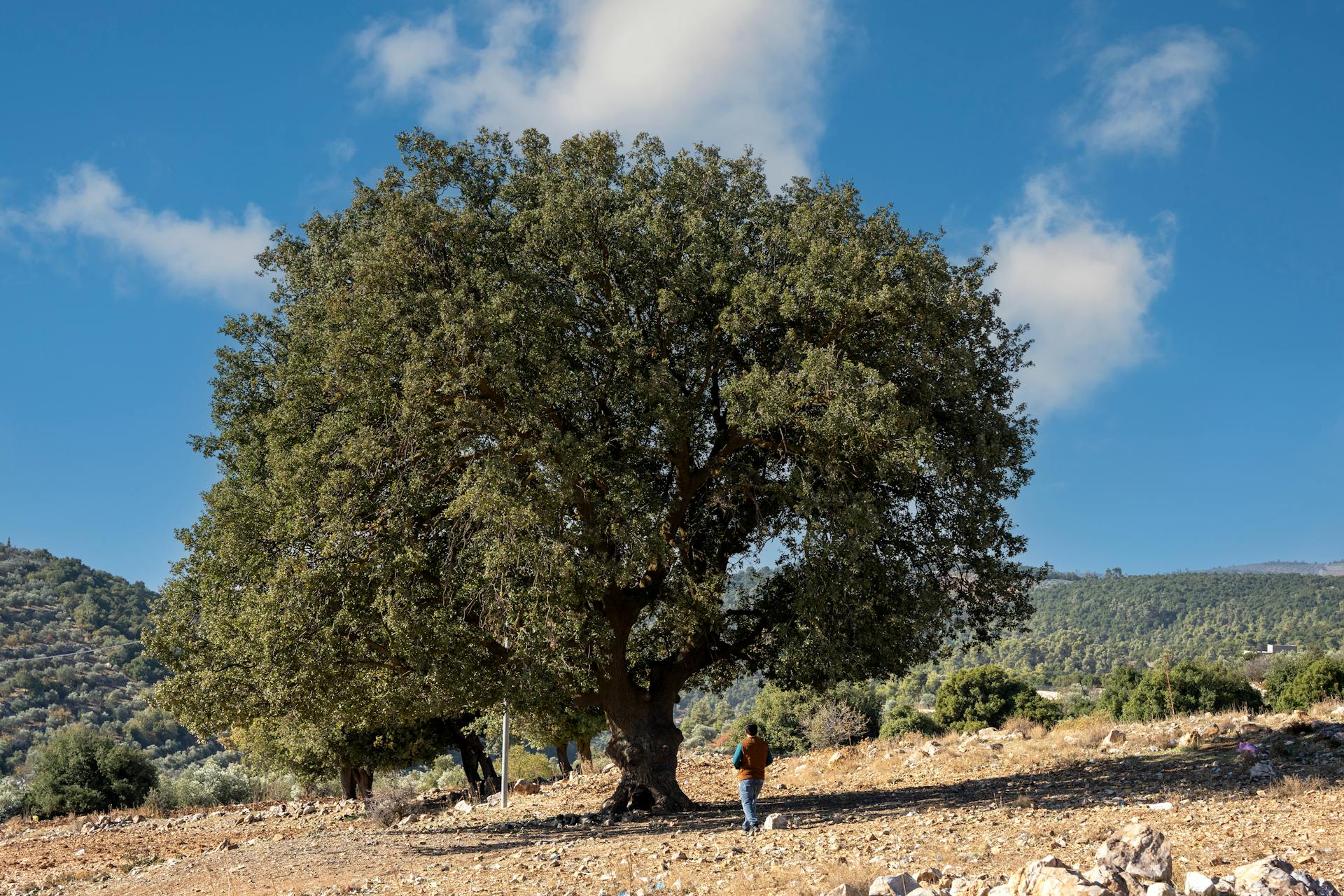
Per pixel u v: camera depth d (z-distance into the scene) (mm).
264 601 16016
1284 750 17219
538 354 16938
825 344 17844
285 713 18172
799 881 9430
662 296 17781
